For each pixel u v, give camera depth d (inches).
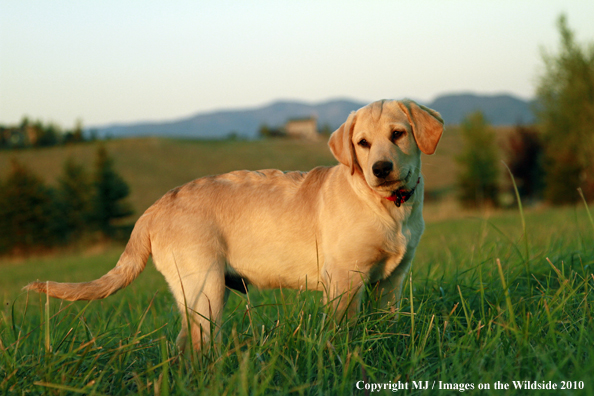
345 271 132.7
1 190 1301.7
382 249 132.5
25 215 1300.4
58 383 99.2
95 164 1466.5
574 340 101.7
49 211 1352.1
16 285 529.0
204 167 2357.3
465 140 1274.6
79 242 1414.9
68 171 1485.0
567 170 1011.3
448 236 458.3
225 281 149.7
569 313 119.2
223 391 94.3
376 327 119.3
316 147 2982.3
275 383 101.9
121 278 139.9
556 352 98.9
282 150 2847.0
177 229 139.5
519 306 132.1
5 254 1294.3
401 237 133.4
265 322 135.9
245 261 143.0
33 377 104.1
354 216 132.2
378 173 121.3
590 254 167.6
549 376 82.9
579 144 985.5
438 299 142.4
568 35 964.6
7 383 101.2
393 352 113.9
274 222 140.4
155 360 123.0
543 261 167.9
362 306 137.9
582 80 947.3
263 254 141.8
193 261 136.4
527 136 1278.3
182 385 90.7
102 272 551.8
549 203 1067.3
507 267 161.8
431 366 104.1
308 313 119.1
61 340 122.6
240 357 103.5
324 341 104.8
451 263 194.9
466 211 1087.6
